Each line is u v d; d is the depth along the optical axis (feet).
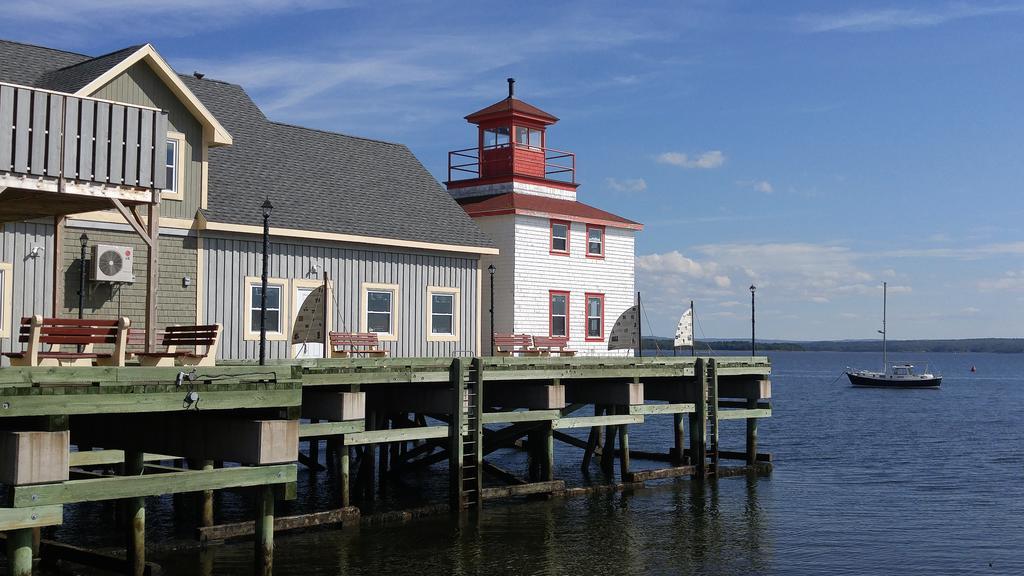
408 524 60.75
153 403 35.50
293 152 90.79
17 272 63.87
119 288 68.44
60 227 54.34
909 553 58.90
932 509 73.67
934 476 92.84
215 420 40.19
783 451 115.75
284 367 38.93
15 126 42.52
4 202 49.01
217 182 78.89
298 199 83.30
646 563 54.39
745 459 92.94
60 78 68.08
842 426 156.35
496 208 111.04
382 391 67.56
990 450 118.52
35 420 34.17
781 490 80.74
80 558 44.73
